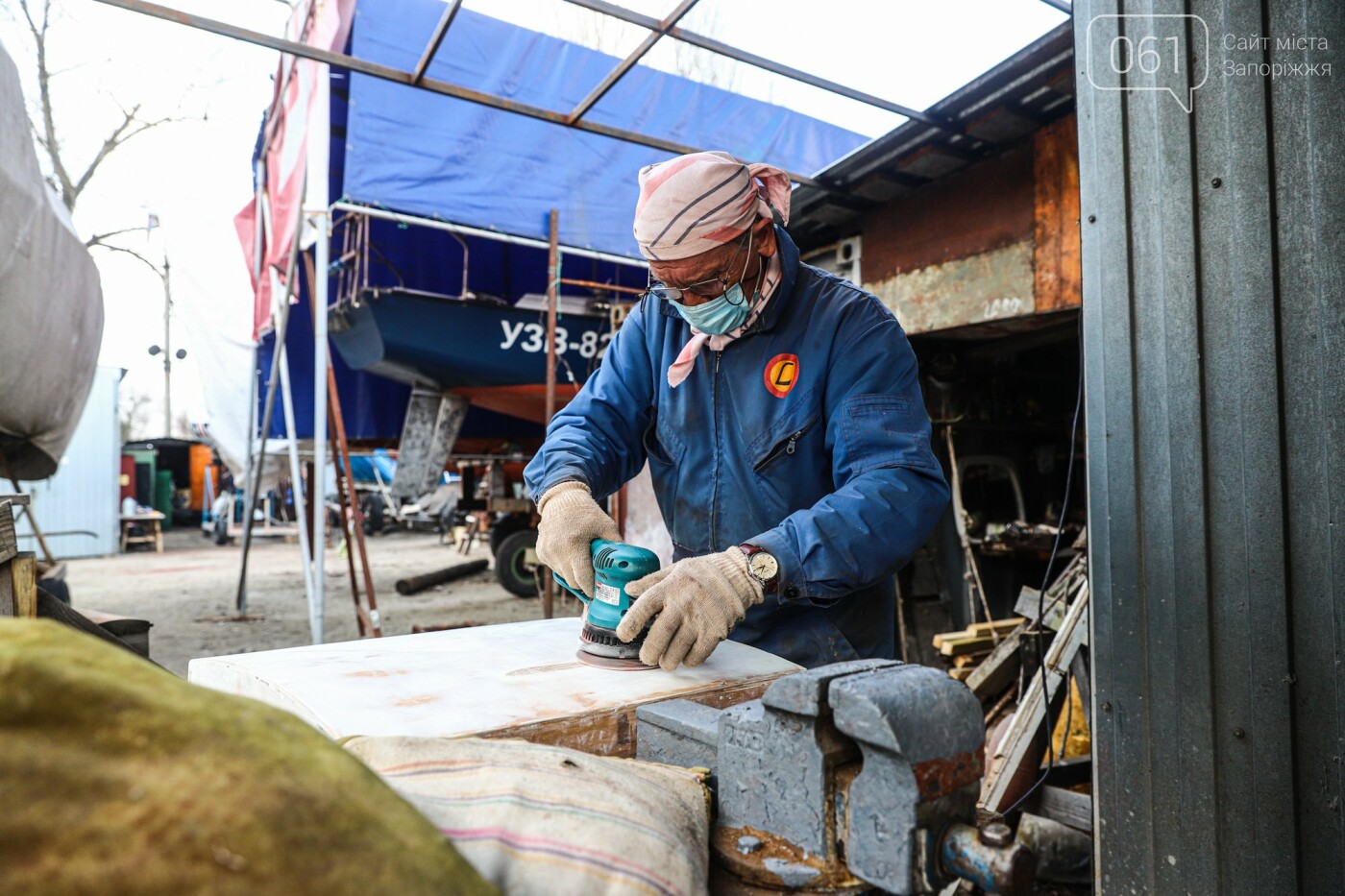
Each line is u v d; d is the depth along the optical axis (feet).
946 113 10.43
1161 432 5.37
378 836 1.52
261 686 3.73
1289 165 4.69
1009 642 10.87
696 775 2.92
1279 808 4.74
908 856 2.27
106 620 9.21
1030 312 10.75
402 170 15.78
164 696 1.58
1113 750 5.68
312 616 15.28
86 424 39.42
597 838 2.09
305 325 24.09
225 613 22.40
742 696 3.88
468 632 4.90
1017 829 8.18
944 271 11.94
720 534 5.33
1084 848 8.09
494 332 20.25
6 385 11.77
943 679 2.53
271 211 23.08
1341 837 4.46
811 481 5.15
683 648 3.83
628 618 3.87
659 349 5.57
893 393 4.85
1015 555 14.33
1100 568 5.78
